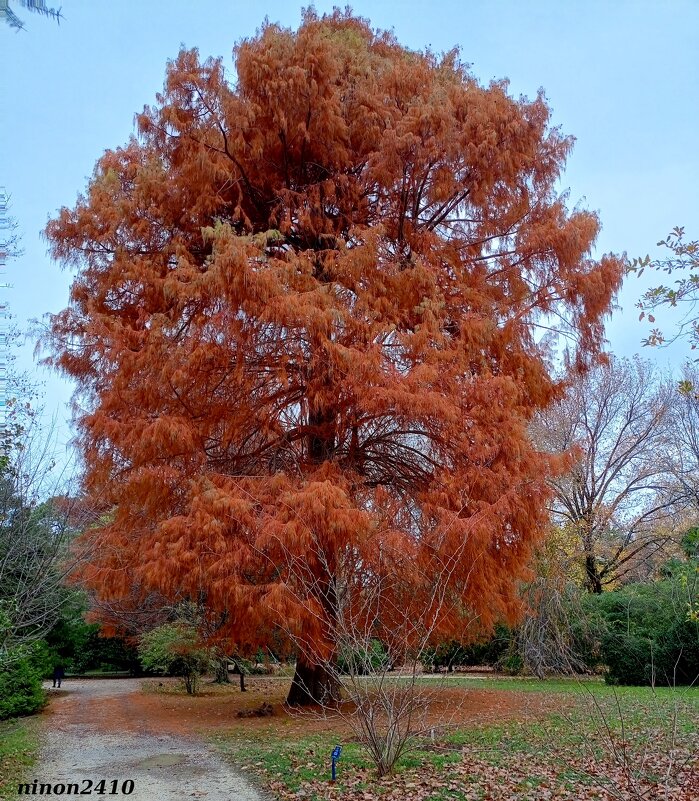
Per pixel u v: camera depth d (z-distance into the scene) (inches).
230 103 417.1
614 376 975.0
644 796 233.0
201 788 255.6
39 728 434.3
